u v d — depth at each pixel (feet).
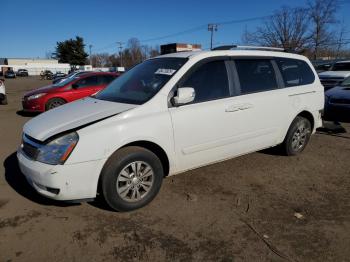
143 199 12.07
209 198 13.01
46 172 10.52
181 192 13.52
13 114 34.94
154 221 11.30
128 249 9.78
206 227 10.96
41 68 301.02
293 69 17.16
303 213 11.93
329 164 17.01
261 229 10.87
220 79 13.88
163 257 9.45
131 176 11.66
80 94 33.55
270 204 12.59
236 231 10.75
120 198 11.50
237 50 14.93
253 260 9.35
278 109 15.88
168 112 12.18
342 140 21.86
